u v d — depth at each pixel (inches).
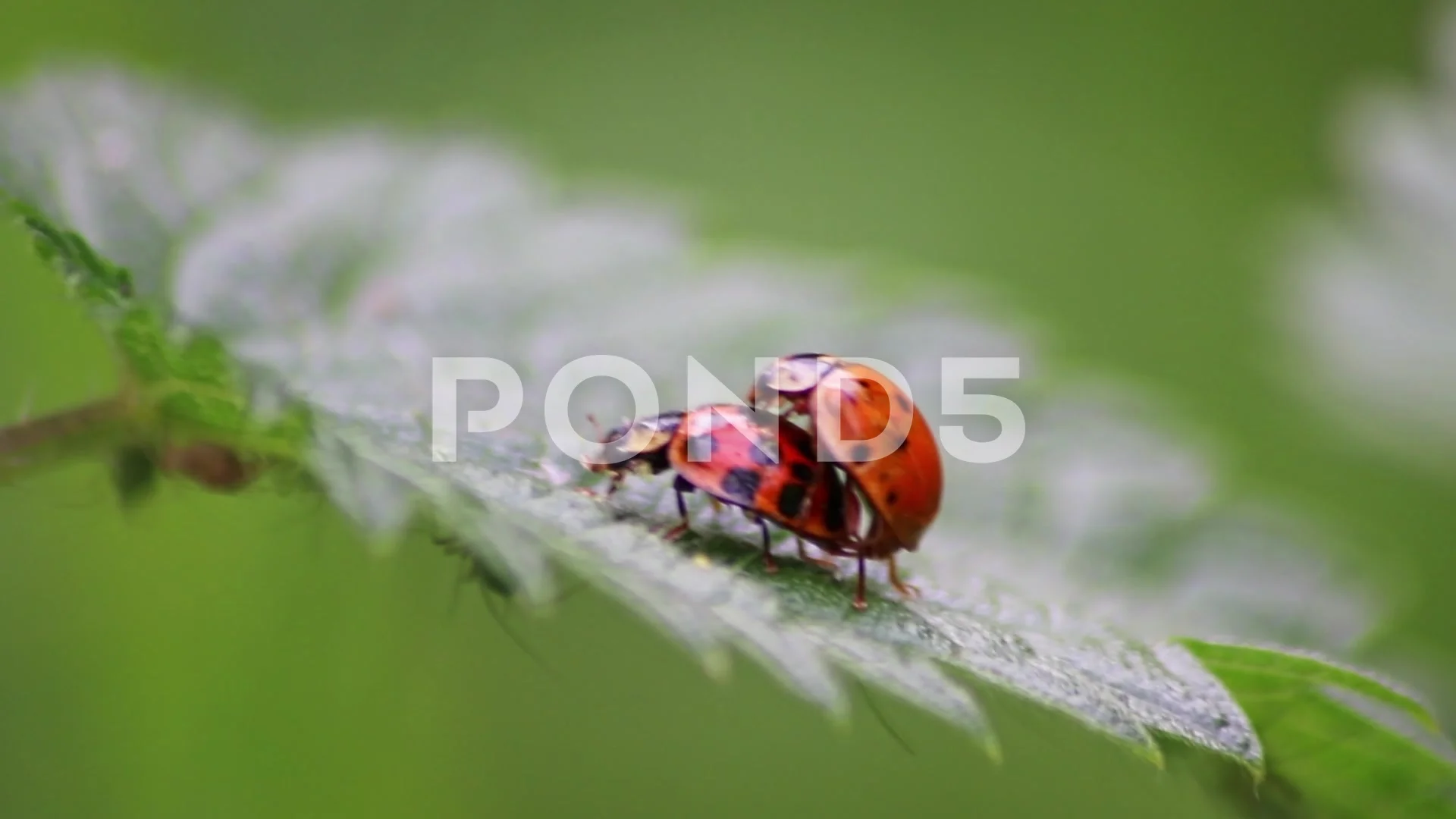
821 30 6.9
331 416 2.9
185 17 4.1
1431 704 3.3
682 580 2.8
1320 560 3.3
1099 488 3.3
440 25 6.4
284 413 2.8
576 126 6.7
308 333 3.1
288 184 3.3
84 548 3.6
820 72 6.9
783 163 6.7
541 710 4.0
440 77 6.3
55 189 3.0
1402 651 3.3
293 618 3.7
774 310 3.4
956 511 3.3
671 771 4.1
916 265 6.6
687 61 6.8
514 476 2.9
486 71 6.4
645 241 3.4
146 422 2.8
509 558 2.7
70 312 3.5
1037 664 2.9
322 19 6.0
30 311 3.5
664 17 6.8
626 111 6.8
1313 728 2.9
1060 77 6.9
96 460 2.8
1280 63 6.7
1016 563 3.2
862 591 3.0
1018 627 3.0
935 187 6.7
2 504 3.6
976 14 6.9
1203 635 3.2
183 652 3.6
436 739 3.8
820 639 2.8
